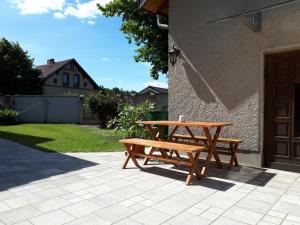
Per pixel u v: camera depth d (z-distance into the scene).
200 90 7.14
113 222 3.48
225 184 5.03
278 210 3.88
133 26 16.69
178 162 5.41
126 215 3.68
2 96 21.92
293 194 4.51
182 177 5.49
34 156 7.61
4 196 4.39
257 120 6.23
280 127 6.11
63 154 7.91
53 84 34.28
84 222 3.47
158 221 3.51
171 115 7.71
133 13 16.58
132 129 9.99
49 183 5.08
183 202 4.15
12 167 6.31
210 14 6.93
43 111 20.70
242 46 6.41
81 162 6.84
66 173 5.78
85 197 4.35
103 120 16.67
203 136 7.09
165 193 4.54
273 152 6.19
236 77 6.52
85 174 5.71
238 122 6.51
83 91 38.28
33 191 4.63
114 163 6.72
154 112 9.21
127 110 10.84
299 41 5.63
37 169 6.12
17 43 30.31
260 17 6.11
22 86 29.69
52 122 20.53
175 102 7.64
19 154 7.89
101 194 4.49
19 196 4.39
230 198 4.32
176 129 7.00
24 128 15.60
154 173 5.78
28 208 3.91
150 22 16.05
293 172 5.88
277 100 6.14
